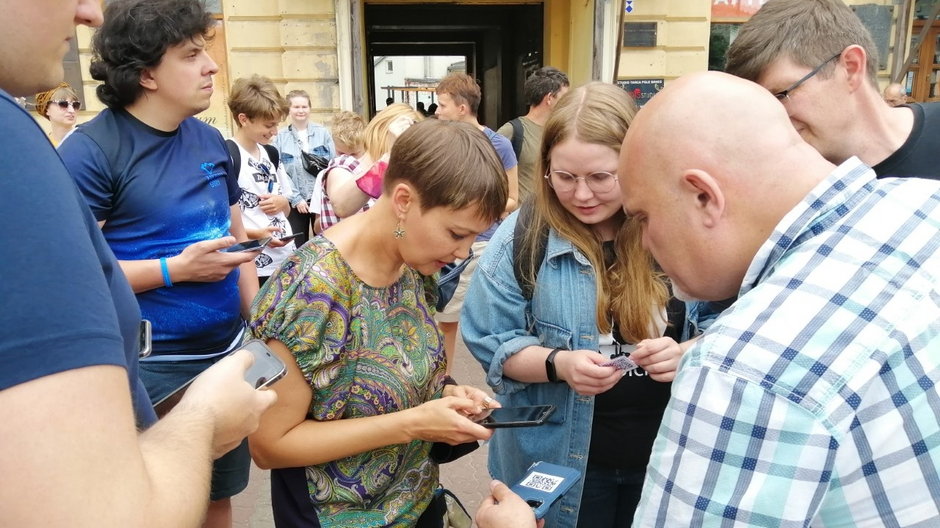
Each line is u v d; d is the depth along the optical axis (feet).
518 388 5.85
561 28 28.22
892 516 2.64
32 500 2.08
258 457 4.44
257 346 3.95
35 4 2.61
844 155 5.56
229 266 6.79
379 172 11.16
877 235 2.91
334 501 4.54
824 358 2.65
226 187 7.61
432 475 5.07
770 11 5.60
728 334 2.85
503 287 5.92
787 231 2.97
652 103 3.31
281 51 23.39
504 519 4.29
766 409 2.64
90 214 3.19
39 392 2.10
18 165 2.22
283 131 19.94
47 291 2.16
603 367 5.11
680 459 2.83
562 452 5.76
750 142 3.04
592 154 5.16
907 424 2.61
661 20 24.34
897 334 2.66
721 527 2.71
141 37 6.27
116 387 2.34
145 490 2.37
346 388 4.40
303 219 18.37
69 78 22.29
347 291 4.31
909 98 25.94
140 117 6.70
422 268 4.59
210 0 22.89
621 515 6.15
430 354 4.93
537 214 5.83
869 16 25.99
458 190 4.17
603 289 5.58
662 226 3.28
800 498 2.60
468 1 28.25
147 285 6.52
